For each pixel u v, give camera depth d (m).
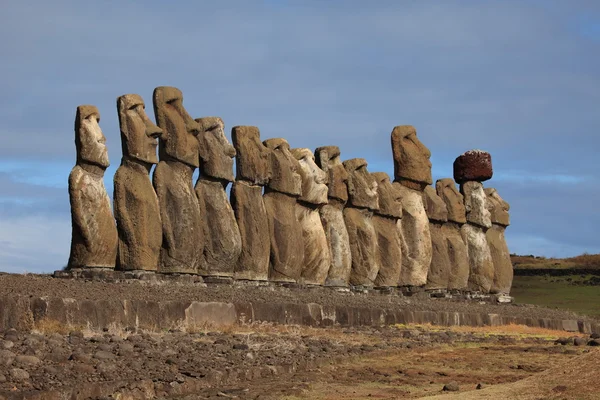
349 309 36.81
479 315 44.06
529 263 81.06
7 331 23.31
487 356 29.92
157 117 36.06
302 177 41.50
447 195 51.09
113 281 32.31
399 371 25.80
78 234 32.31
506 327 43.59
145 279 33.53
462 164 53.12
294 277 40.22
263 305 33.06
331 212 43.41
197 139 37.06
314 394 21.48
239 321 31.81
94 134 32.62
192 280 35.53
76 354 21.36
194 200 36.03
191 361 23.30
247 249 38.53
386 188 46.19
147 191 34.25
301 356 26.31
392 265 45.94
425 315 40.62
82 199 32.22
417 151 48.19
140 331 26.73
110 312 26.88
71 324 25.64
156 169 35.47
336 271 43.03
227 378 22.25
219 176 37.25
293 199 40.62
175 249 35.16
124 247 33.78
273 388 21.61
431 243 48.84
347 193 44.53
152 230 34.06
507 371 26.72
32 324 24.75
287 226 40.03
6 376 18.84
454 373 26.00
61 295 26.61
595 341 34.12
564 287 70.50
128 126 34.12
